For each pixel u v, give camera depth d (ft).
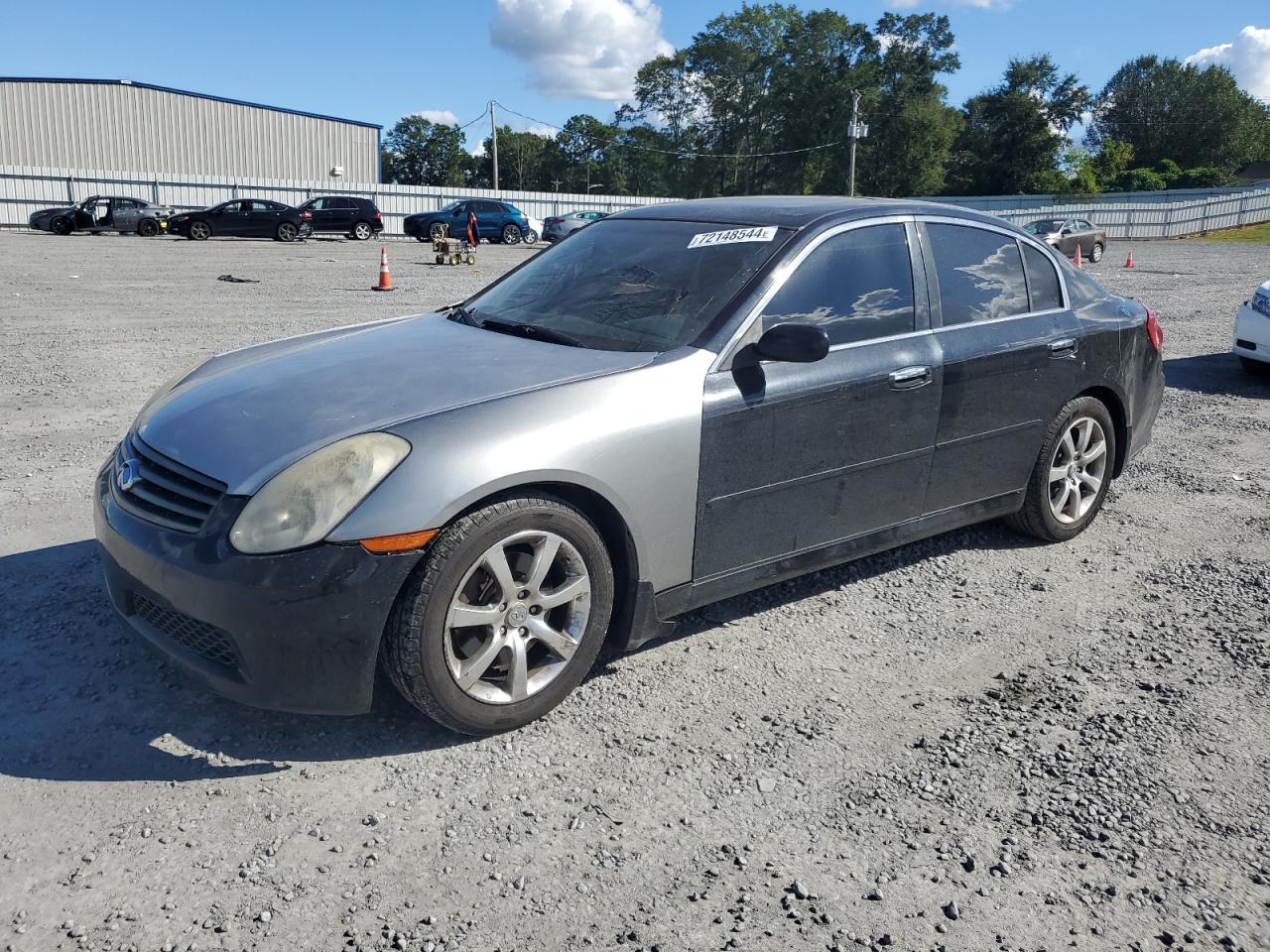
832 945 7.30
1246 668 11.79
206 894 7.60
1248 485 19.33
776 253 11.88
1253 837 8.70
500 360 10.85
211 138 158.81
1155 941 7.47
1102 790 9.29
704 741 9.93
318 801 8.77
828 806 8.94
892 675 11.41
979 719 10.50
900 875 8.09
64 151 150.00
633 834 8.48
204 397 10.73
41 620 11.93
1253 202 182.91
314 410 9.82
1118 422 16.31
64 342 32.99
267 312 42.70
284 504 8.74
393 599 8.89
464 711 9.46
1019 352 13.94
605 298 12.21
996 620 12.98
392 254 94.27
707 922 7.49
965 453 13.65
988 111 249.55
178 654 9.39
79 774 9.04
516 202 168.04
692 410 10.57
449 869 7.98
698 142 271.69
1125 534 16.42
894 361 12.44
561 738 9.90
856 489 12.40
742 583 11.58
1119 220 172.76
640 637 10.79
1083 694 11.09
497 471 9.18
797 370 11.51
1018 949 7.34
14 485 17.12
